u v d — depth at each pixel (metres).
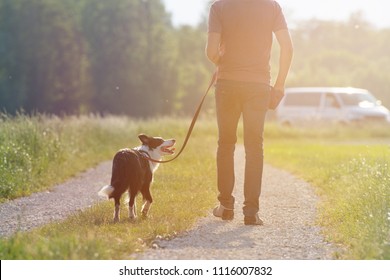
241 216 11.49
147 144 11.31
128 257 8.36
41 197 13.98
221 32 10.74
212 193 13.59
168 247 8.95
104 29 81.38
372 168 13.53
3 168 15.09
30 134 18.67
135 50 82.25
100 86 81.25
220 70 10.79
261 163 10.70
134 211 10.88
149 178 11.12
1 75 77.25
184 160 19.98
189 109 86.56
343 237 9.59
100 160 21.92
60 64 79.75
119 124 30.14
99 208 11.50
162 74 82.94
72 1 82.81
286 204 13.01
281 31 10.66
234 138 10.98
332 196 13.50
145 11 83.75
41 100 79.00
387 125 42.97
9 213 11.99
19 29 79.25
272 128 40.88
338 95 44.84
